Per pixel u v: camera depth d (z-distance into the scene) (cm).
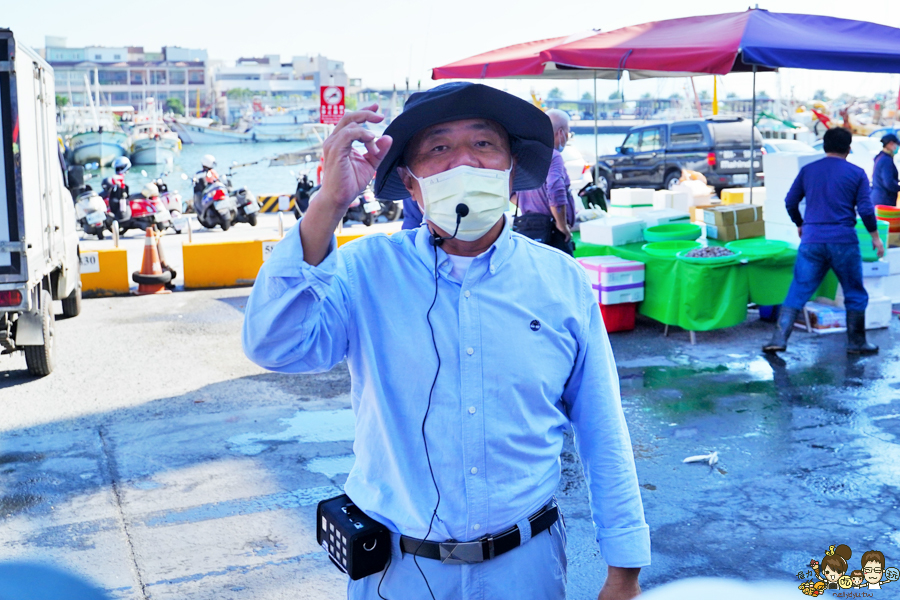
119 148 3600
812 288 663
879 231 814
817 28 738
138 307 934
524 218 663
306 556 356
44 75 702
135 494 425
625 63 719
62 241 788
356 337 167
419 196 177
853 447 472
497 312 166
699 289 695
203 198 1565
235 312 898
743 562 346
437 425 163
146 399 592
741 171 1973
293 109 7706
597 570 344
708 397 569
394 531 166
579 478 438
